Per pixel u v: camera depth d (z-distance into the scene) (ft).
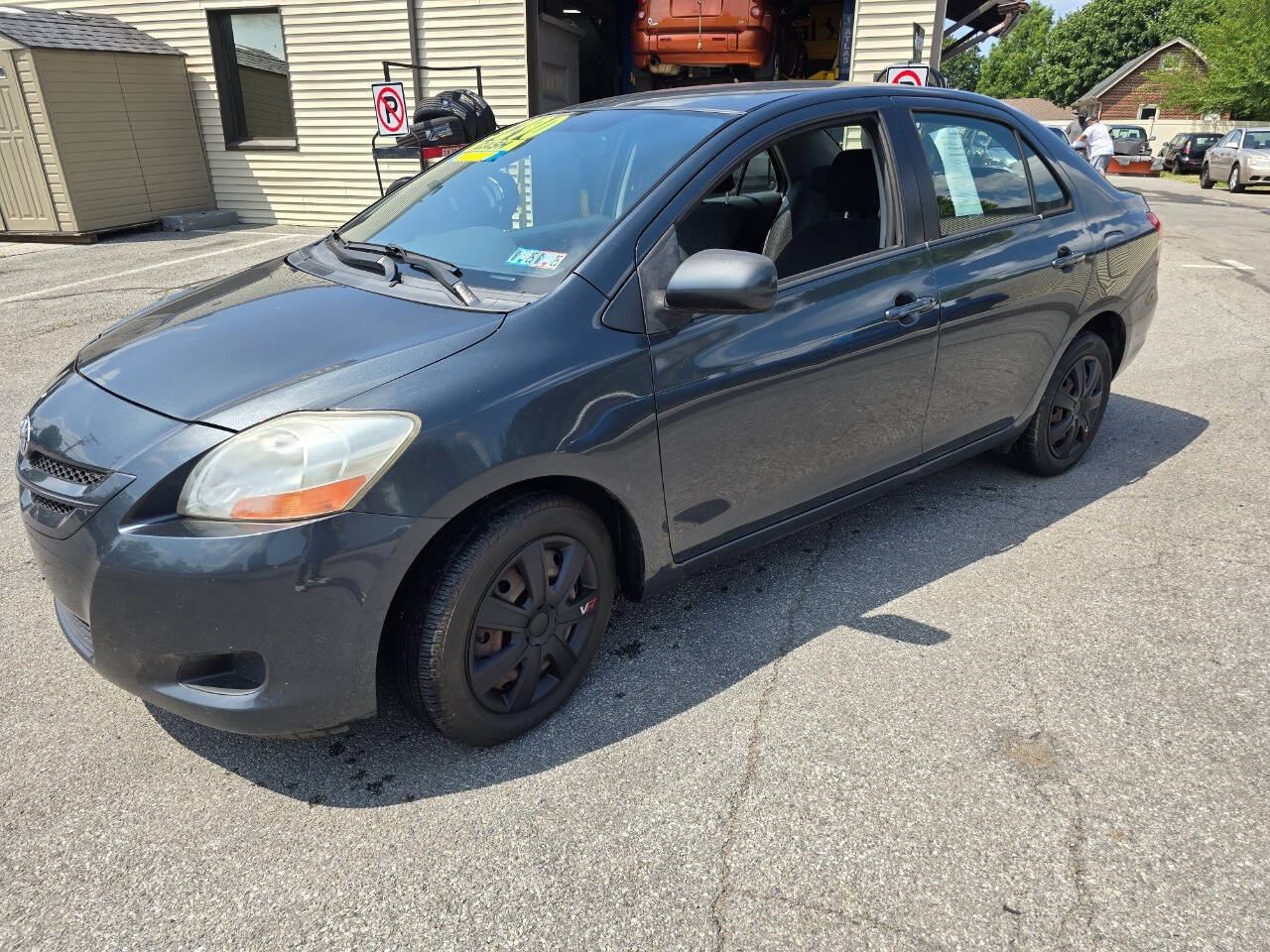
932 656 8.68
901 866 6.26
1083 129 37.68
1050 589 9.86
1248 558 10.47
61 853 6.48
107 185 33.96
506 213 8.76
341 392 6.43
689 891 6.09
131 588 6.19
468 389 6.64
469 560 6.73
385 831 6.66
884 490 10.20
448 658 6.82
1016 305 10.59
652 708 8.00
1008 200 10.89
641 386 7.46
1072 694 8.08
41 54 30.96
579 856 6.39
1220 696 8.04
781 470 8.86
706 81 27.50
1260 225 44.06
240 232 36.19
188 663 6.49
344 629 6.34
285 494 6.07
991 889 6.06
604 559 7.86
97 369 7.42
